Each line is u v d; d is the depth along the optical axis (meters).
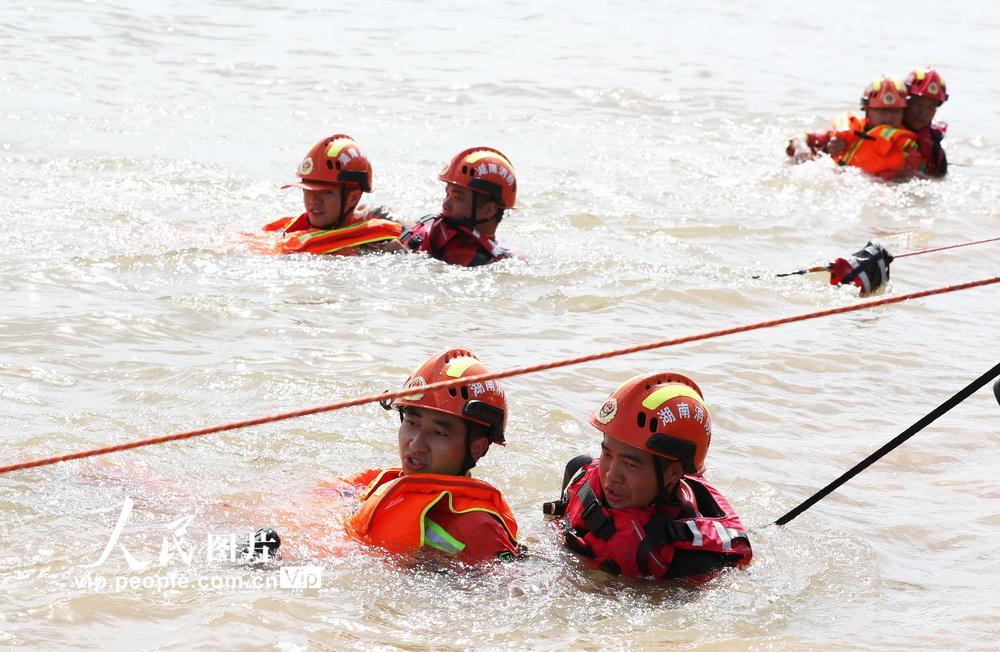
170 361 13.69
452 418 9.95
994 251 21.44
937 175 26.47
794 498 11.64
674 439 9.76
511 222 21.06
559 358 14.75
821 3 54.75
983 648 8.94
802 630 9.16
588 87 33.88
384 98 31.22
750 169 26.22
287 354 14.12
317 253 18.16
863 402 14.30
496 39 41.12
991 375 10.37
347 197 18.55
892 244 21.56
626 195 23.42
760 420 13.57
